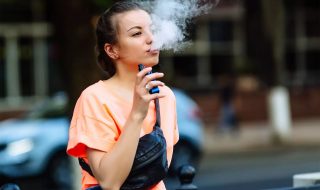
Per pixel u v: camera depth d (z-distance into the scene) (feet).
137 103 10.23
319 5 92.68
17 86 82.58
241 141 74.90
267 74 70.64
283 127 70.85
